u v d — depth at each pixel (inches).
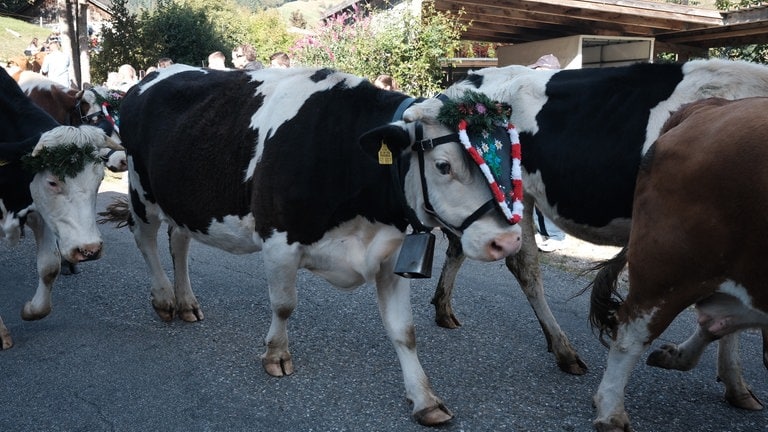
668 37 562.6
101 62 717.3
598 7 455.8
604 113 150.2
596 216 152.3
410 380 143.5
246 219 159.2
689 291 118.0
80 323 196.2
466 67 700.7
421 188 128.3
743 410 148.2
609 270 141.8
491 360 175.6
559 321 206.7
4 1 1571.1
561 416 144.8
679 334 195.9
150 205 190.4
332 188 142.3
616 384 132.0
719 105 123.6
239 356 174.9
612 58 577.3
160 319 200.2
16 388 155.7
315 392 155.3
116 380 160.1
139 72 722.2
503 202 120.3
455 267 195.3
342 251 147.5
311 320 201.6
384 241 142.6
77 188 158.9
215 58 369.4
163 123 177.9
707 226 111.7
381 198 137.9
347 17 527.2
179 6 833.5
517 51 592.7
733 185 107.8
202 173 164.4
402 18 468.1
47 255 182.2
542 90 160.2
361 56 469.7
